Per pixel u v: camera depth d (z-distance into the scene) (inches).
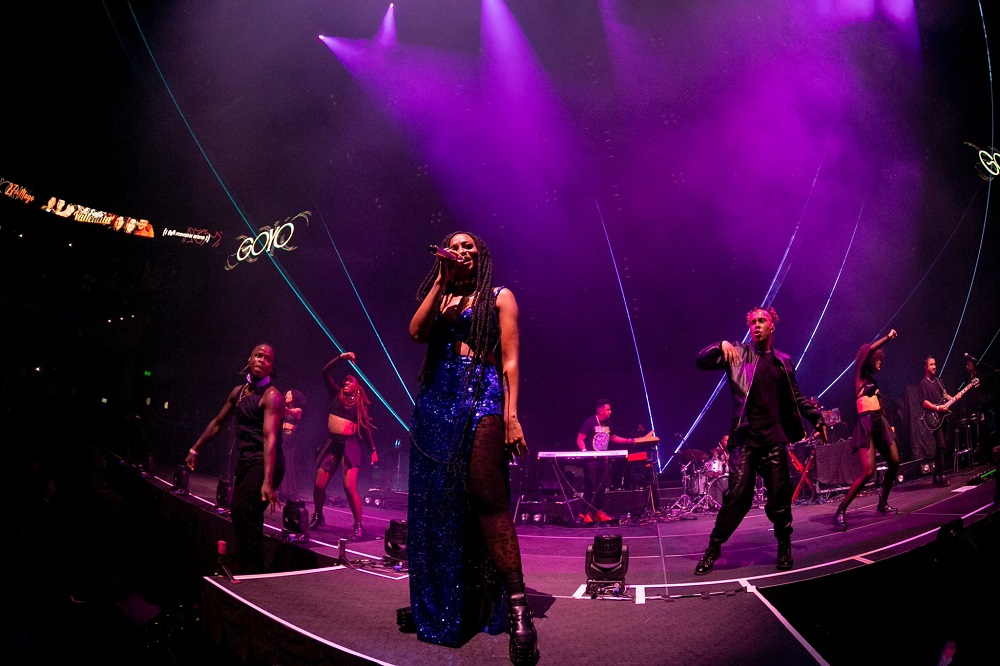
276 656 119.0
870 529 231.8
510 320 122.6
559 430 618.8
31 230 548.1
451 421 118.6
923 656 167.8
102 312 589.0
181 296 633.0
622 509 354.9
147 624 248.1
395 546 182.5
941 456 342.0
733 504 178.2
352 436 278.4
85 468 355.6
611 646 112.1
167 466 517.3
